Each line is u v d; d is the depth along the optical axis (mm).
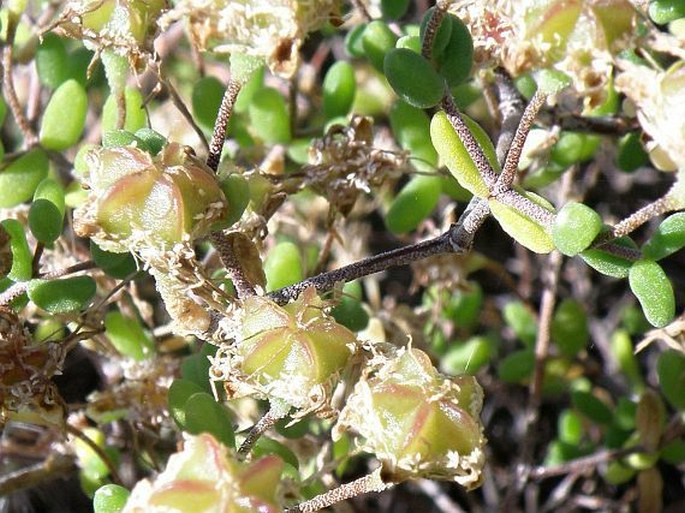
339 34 205
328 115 166
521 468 178
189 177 111
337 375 113
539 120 154
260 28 108
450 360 181
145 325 170
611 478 172
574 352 181
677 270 214
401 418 107
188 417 119
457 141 121
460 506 206
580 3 104
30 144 154
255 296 115
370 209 192
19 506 200
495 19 120
